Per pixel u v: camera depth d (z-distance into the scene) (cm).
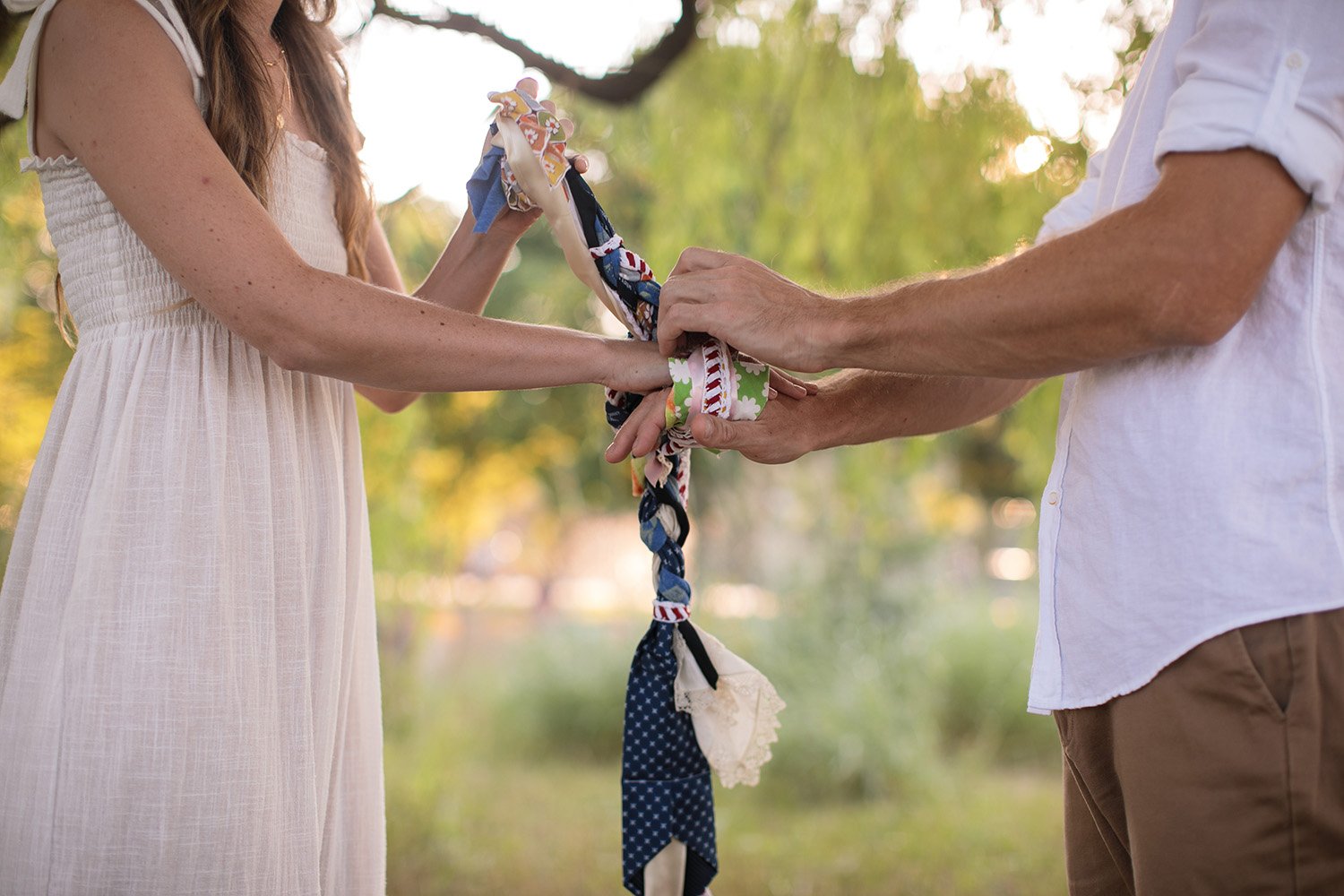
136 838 129
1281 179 109
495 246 175
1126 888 138
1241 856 112
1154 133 124
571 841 550
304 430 150
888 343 129
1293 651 110
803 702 675
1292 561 111
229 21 140
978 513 1266
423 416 611
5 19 222
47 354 464
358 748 159
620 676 802
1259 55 110
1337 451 111
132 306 140
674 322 144
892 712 680
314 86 162
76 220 141
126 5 132
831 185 417
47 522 137
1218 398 116
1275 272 115
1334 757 110
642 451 153
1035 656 130
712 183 438
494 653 971
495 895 473
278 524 143
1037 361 119
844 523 782
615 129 503
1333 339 113
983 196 414
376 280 183
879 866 508
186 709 131
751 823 589
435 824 532
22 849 130
